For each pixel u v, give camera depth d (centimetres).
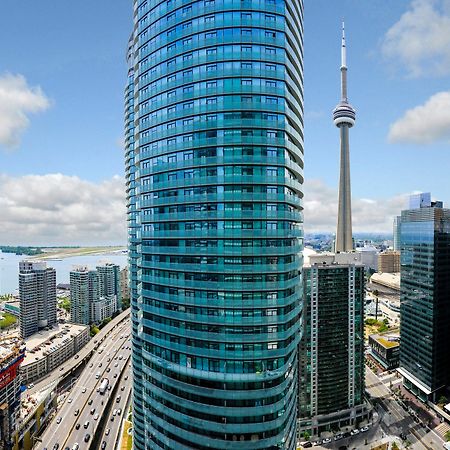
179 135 9944
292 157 10550
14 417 19138
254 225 9388
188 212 9800
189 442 9950
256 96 9362
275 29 9431
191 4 9700
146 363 11281
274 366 9550
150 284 10838
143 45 10856
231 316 9375
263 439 9506
